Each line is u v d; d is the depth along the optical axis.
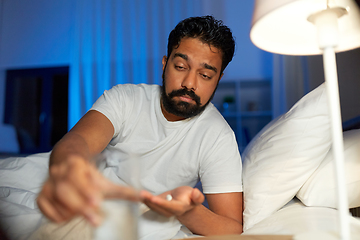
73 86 4.10
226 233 0.77
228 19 3.72
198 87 0.94
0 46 4.36
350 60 1.51
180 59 0.93
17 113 4.33
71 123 4.05
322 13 0.48
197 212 0.72
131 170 0.32
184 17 3.89
